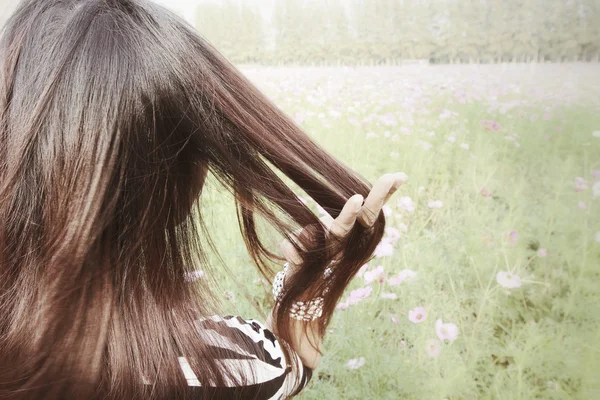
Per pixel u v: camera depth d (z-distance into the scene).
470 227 1.26
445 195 1.36
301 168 0.41
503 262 1.22
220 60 0.40
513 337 1.09
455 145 1.39
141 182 0.34
